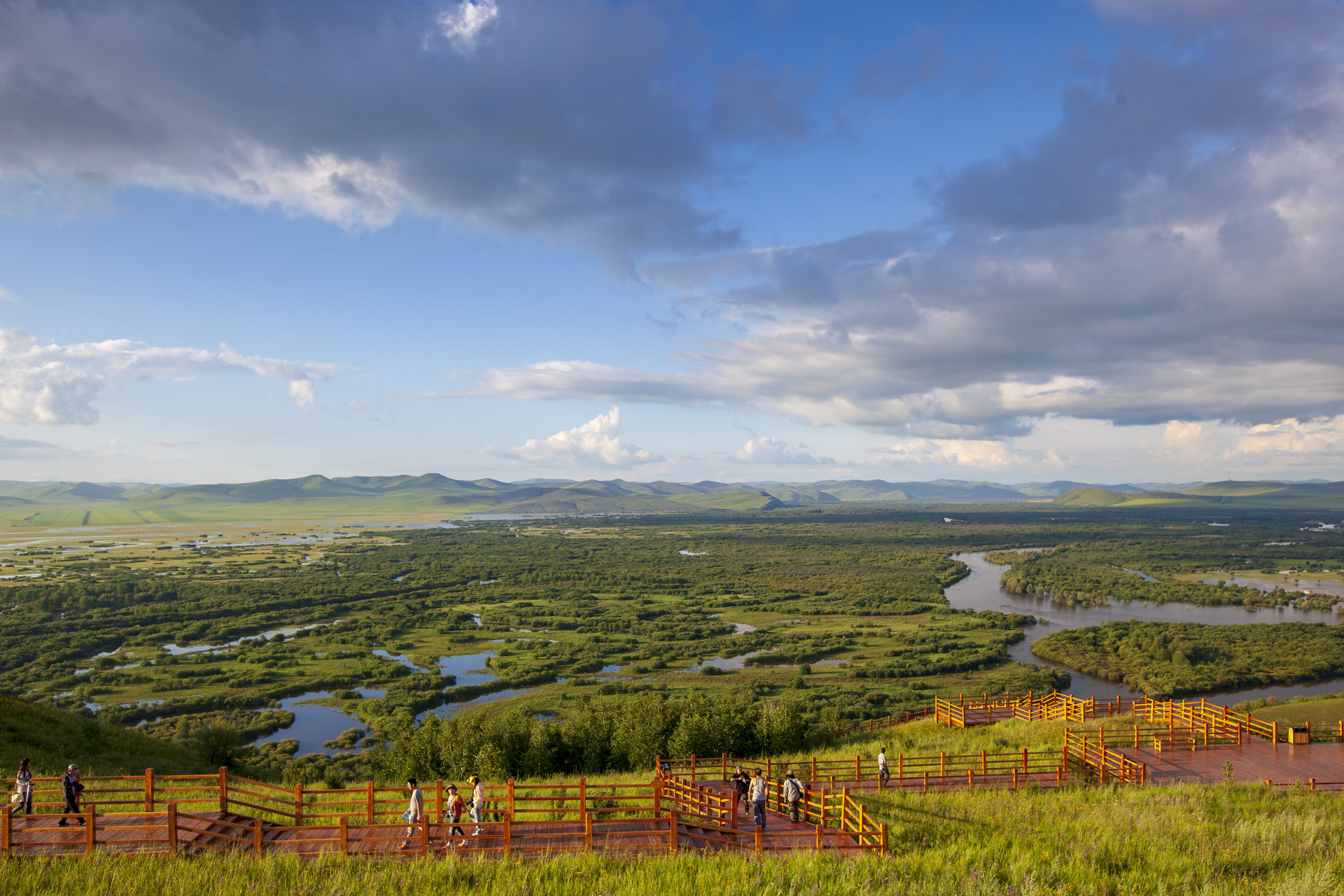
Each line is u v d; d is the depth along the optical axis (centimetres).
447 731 5600
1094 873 1973
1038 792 3116
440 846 2214
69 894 1778
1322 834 2291
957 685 11231
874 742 5038
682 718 5425
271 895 1805
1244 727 4091
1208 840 2259
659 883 1916
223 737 5019
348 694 11138
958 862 2078
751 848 2308
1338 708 6184
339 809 3077
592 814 2616
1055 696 5650
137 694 11219
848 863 2080
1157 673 11150
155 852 2056
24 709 4450
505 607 19462
